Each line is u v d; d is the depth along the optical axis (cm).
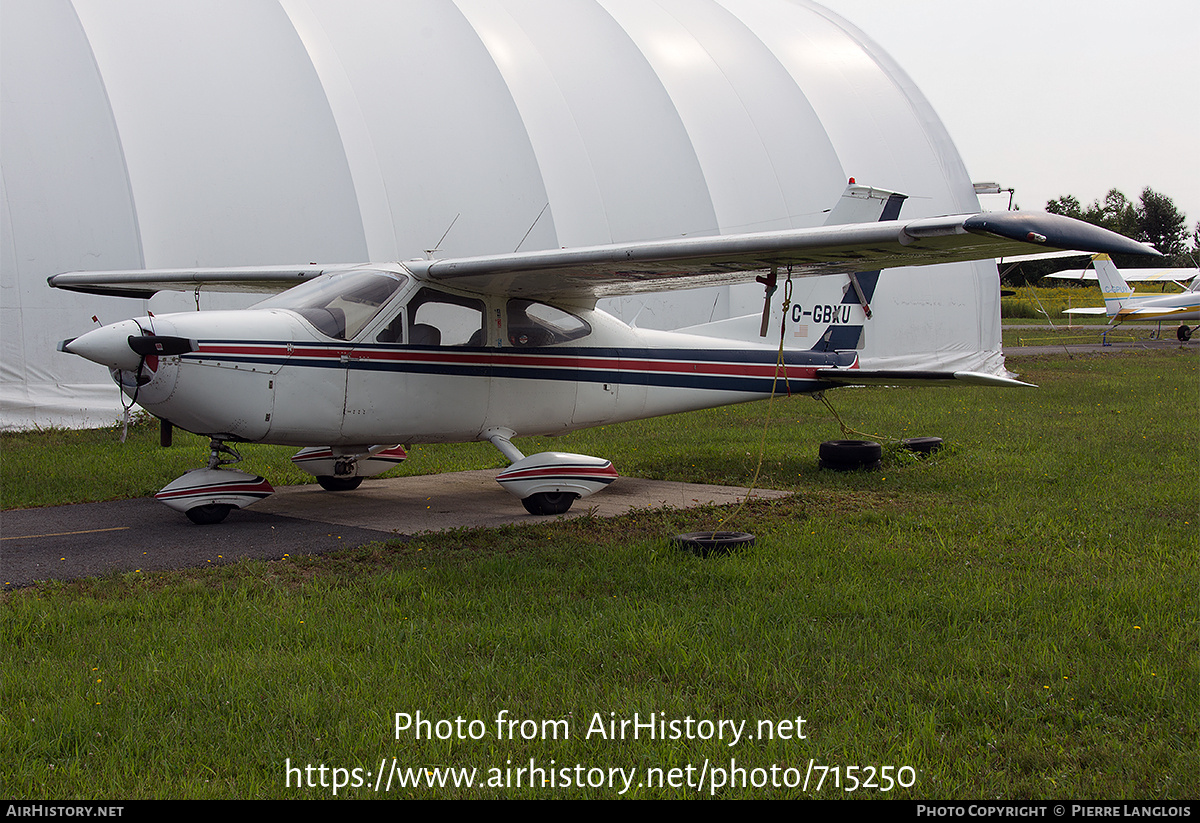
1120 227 7469
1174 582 468
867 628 404
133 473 874
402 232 1311
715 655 371
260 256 1246
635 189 1498
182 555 566
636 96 1572
